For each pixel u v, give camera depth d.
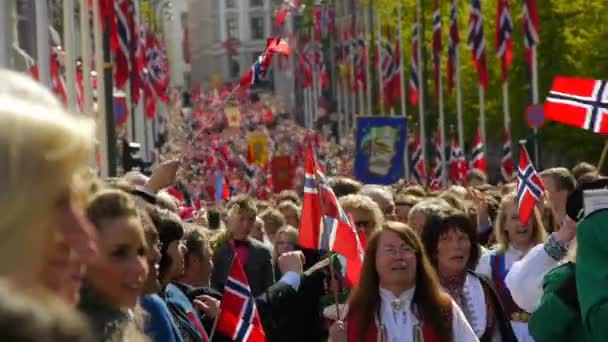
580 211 17.44
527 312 21.80
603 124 20.08
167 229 18.16
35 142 6.21
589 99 20.23
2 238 6.21
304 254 30.55
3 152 6.15
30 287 6.24
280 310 22.58
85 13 55.38
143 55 109.56
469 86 136.12
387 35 142.25
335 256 22.88
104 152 53.84
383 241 17.94
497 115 126.75
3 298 5.29
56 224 6.48
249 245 30.64
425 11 146.25
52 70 66.12
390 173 59.50
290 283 22.75
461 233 20.06
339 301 22.69
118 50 72.62
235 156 120.25
